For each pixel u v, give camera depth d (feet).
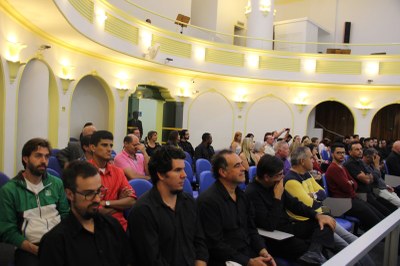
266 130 36.86
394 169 18.52
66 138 22.74
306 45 38.78
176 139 20.47
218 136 35.81
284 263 8.62
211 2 40.63
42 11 15.51
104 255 5.57
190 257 6.67
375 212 12.86
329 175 13.05
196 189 17.37
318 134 39.70
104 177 8.87
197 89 34.40
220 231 7.61
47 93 20.08
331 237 9.08
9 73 15.53
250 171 14.28
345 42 42.78
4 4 14.47
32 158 7.45
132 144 12.65
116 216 8.65
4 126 15.21
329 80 35.19
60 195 8.01
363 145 28.71
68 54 22.31
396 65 33.73
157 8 33.14
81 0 18.90
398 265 10.19
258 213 8.98
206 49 32.71
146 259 6.12
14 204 7.31
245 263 7.31
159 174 6.71
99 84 28.22
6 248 7.80
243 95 36.22
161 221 6.43
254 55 34.83
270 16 37.45
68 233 5.34
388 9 40.83
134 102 30.12
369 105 35.55
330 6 44.24
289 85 36.73
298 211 9.60
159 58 28.84
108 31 22.89
